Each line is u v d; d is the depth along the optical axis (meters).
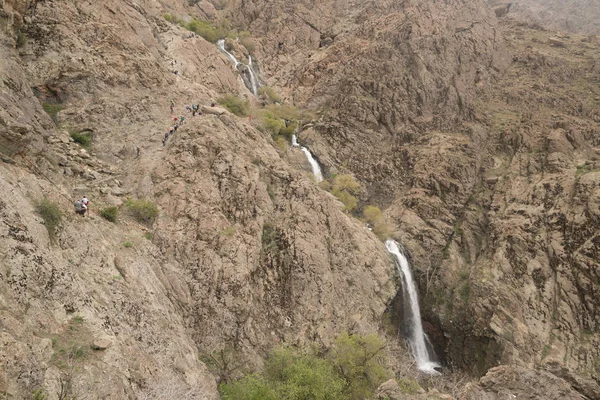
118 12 40.03
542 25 90.75
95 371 12.53
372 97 59.66
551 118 53.28
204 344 22.61
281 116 60.25
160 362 16.64
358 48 69.62
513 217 42.16
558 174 44.00
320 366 22.28
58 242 16.39
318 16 85.19
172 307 21.33
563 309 35.09
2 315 11.22
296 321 27.08
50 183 19.16
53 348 12.23
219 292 24.50
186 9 71.81
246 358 23.50
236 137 34.66
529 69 66.19
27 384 10.19
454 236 44.72
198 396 16.91
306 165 51.22
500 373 22.95
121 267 19.08
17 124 18.44
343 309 30.67
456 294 39.75
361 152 55.44
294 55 77.88
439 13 72.56
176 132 31.95
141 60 38.03
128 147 30.56
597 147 48.16
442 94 60.12
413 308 41.06
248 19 83.25
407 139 55.97
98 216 21.94
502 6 102.00
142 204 25.02
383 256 39.16
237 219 28.34
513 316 35.47
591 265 35.38
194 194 27.30
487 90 62.00
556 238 38.62
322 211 34.19
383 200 51.19
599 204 37.62
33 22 31.69
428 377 35.84
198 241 25.34
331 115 59.22
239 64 65.19
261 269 28.09
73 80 32.06
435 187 48.34
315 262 29.50
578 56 68.50
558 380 21.92
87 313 14.62
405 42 64.06
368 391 23.64
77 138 28.77
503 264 38.81
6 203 14.24
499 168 49.44
